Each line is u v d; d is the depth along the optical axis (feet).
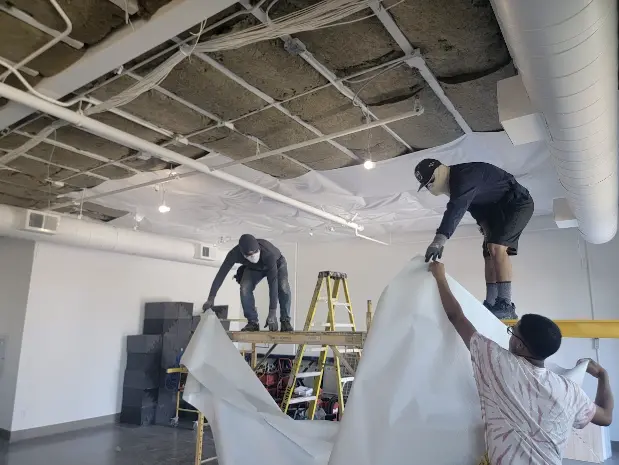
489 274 8.56
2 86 8.12
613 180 9.34
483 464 5.39
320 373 11.93
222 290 28.60
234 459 7.98
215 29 7.60
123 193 16.39
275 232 23.70
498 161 12.69
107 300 22.43
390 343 5.90
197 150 12.44
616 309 18.39
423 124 10.70
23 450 17.38
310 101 9.87
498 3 4.63
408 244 23.63
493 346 5.27
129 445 18.17
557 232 20.04
